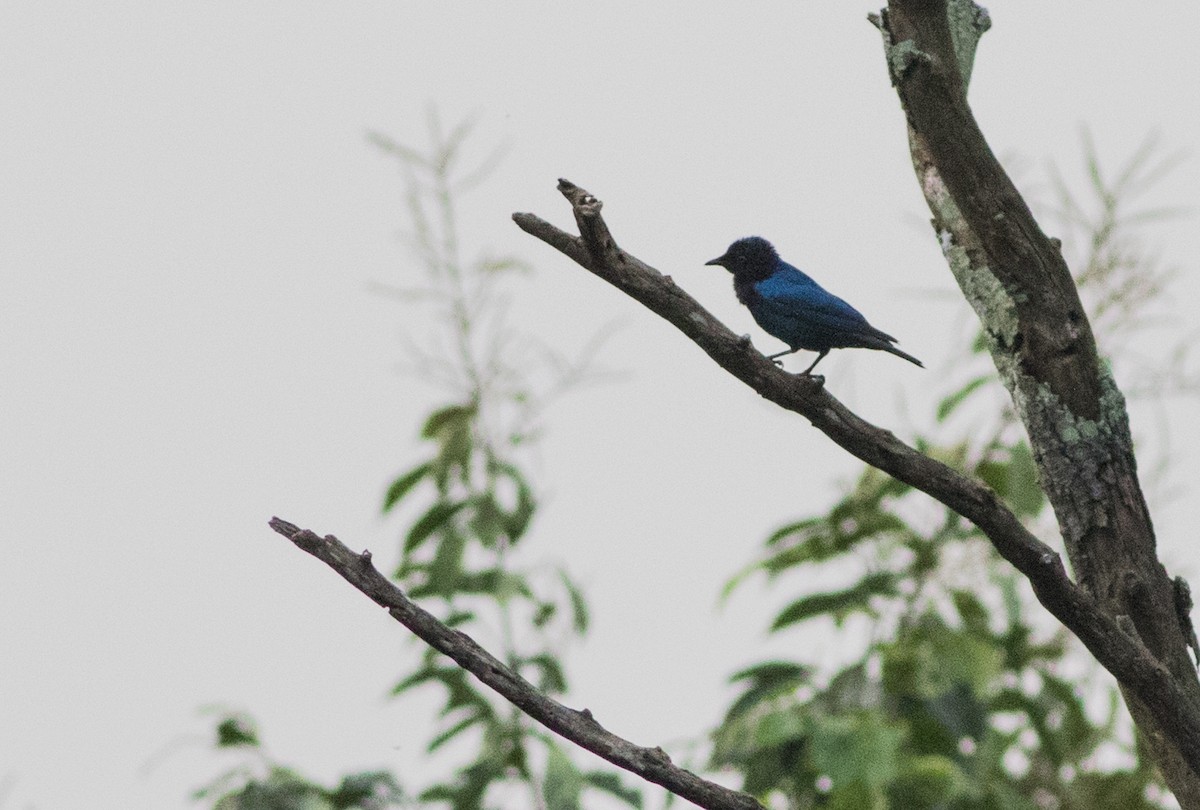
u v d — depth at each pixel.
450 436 13.22
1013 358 7.94
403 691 13.12
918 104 7.90
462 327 13.11
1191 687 7.55
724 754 12.75
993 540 7.32
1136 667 7.27
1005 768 13.69
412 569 13.40
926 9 7.91
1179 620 7.68
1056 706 13.41
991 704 13.42
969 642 12.57
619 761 6.86
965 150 7.89
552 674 12.98
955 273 8.16
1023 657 13.45
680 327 7.67
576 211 7.47
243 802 12.45
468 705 13.08
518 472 13.23
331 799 12.76
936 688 12.42
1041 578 7.23
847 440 7.54
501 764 12.77
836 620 13.30
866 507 13.13
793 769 12.60
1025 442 12.69
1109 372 7.87
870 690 12.62
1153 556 7.73
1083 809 13.21
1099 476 7.74
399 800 12.76
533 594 13.12
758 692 12.95
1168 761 7.48
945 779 12.35
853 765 11.76
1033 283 7.90
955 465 12.97
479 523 13.05
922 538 13.21
